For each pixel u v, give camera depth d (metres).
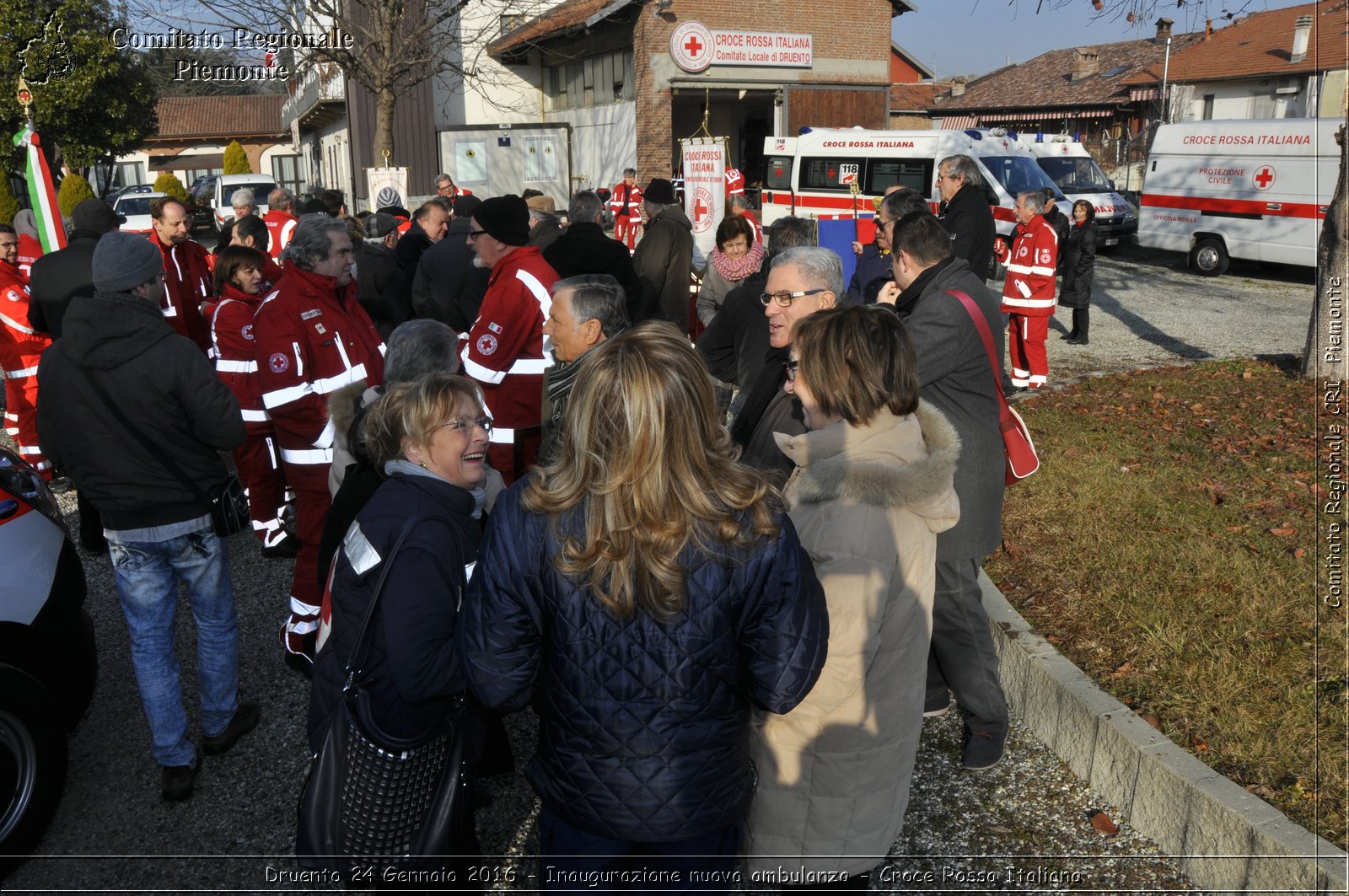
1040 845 3.17
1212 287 15.89
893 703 2.26
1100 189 19.48
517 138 23.20
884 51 26.62
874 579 2.11
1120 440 6.79
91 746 3.88
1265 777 3.05
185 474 3.37
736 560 1.82
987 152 17.31
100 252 3.17
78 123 23.78
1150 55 39.16
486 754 3.32
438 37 19.03
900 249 3.37
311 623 4.22
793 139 19.69
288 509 5.77
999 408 3.29
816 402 2.25
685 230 7.04
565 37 26.70
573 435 1.83
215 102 44.12
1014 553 4.86
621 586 1.77
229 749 3.80
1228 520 5.12
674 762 1.87
